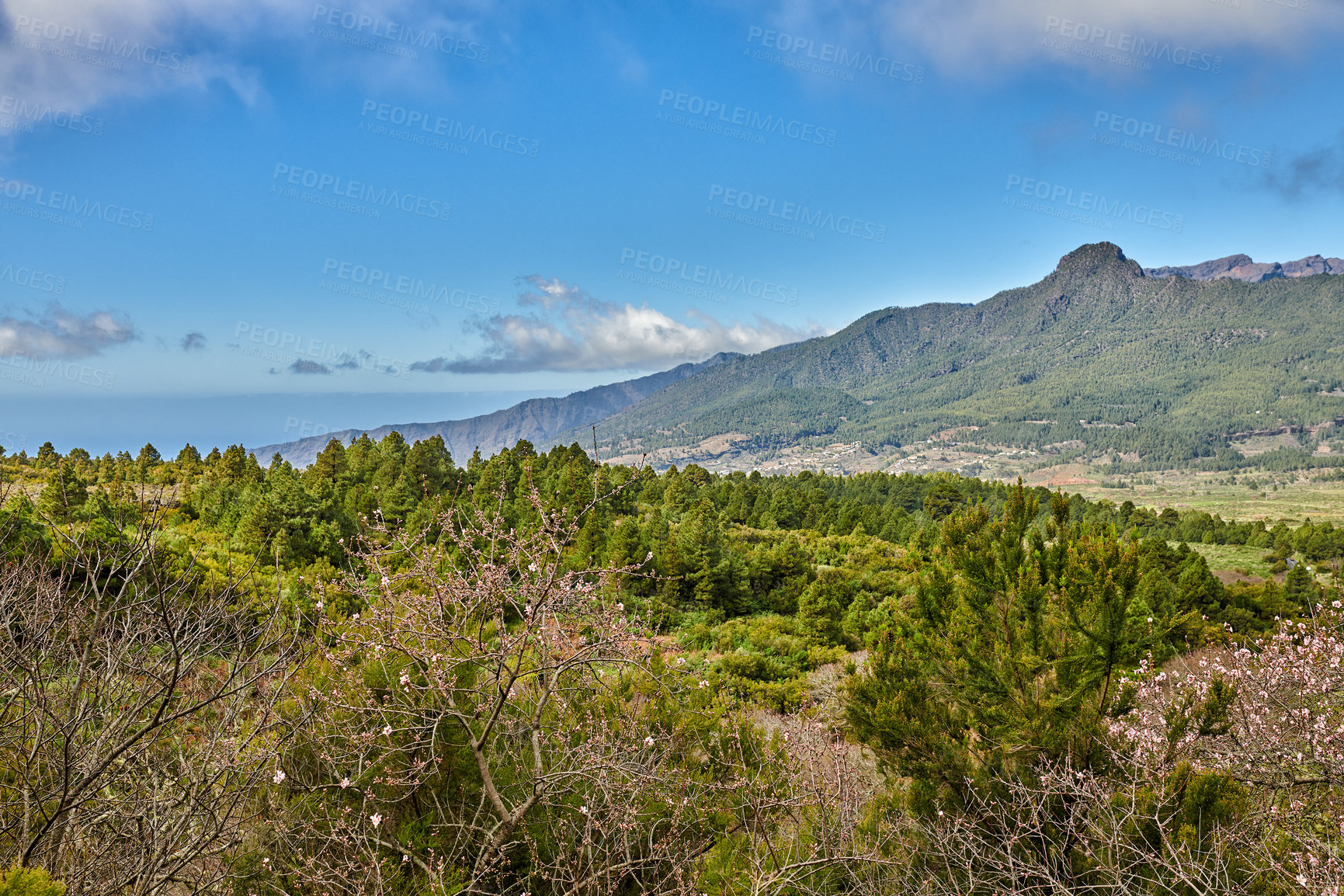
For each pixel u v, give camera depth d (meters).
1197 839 3.98
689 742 5.76
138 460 49.69
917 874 4.77
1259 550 57.50
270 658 3.62
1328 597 8.52
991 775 5.32
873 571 36.28
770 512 58.50
